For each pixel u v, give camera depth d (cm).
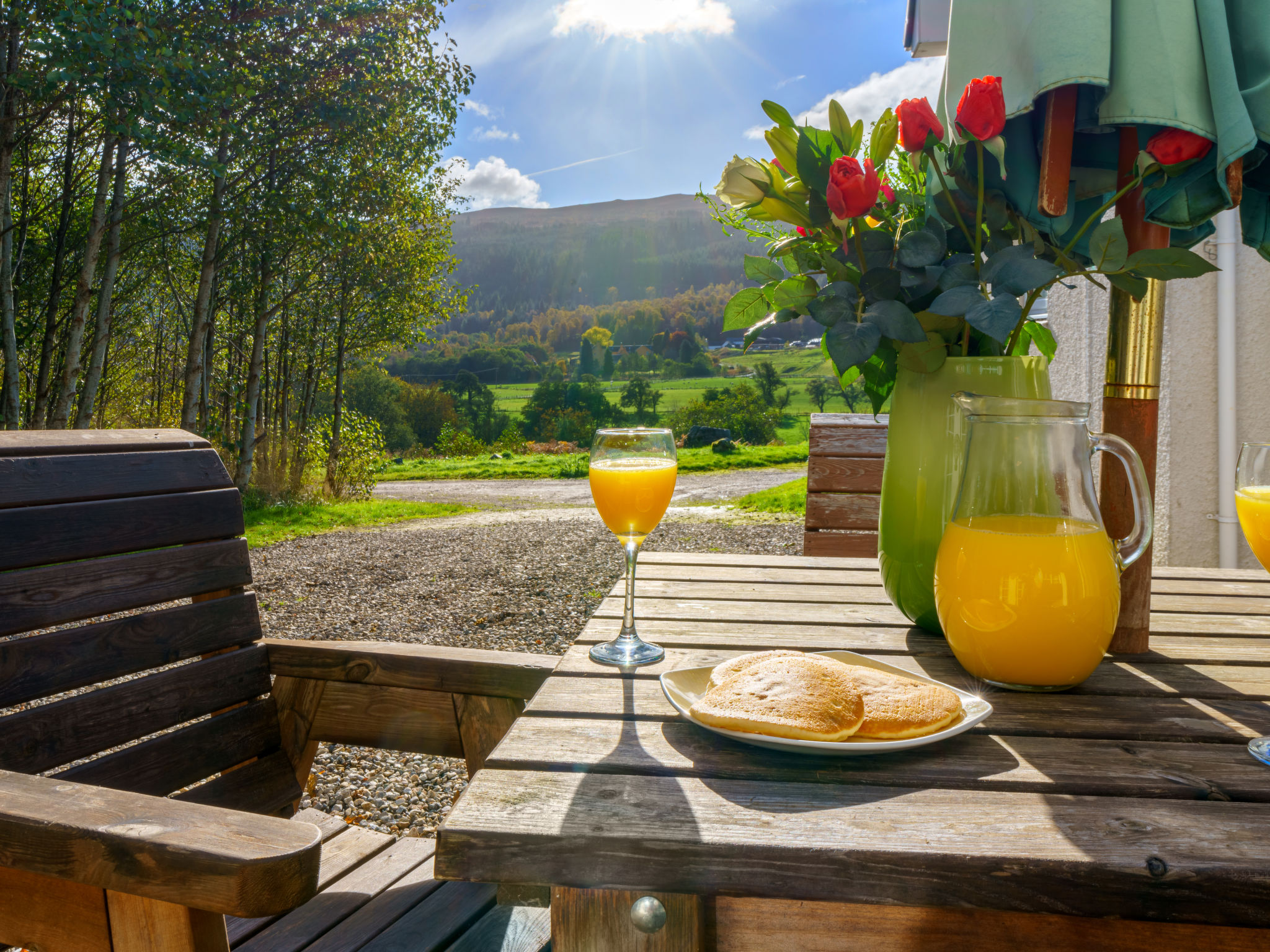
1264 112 88
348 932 109
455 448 4125
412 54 1112
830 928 58
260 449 1326
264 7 952
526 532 978
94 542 119
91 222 995
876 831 57
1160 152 89
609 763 68
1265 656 98
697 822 58
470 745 128
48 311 1058
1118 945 57
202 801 125
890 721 70
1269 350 281
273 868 60
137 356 1563
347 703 136
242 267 1191
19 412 870
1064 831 58
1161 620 114
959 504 90
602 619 113
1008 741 74
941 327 101
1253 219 112
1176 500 296
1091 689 87
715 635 106
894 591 106
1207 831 58
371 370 4381
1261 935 56
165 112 796
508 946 107
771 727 68
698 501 1359
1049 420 84
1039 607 80
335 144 1057
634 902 58
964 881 54
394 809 265
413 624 529
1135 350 96
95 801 70
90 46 726
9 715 106
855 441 275
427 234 1417
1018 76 94
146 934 66
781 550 815
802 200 107
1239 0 91
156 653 124
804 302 100
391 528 1070
